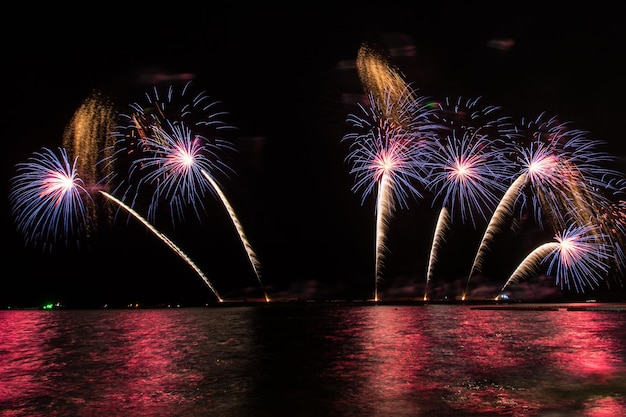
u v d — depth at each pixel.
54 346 20.55
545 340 20.44
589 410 9.74
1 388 12.45
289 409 10.10
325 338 22.11
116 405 10.68
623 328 24.84
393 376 13.20
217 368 14.83
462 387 11.80
